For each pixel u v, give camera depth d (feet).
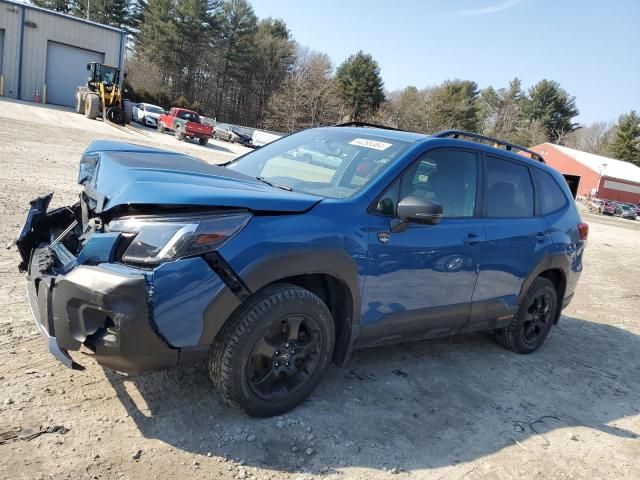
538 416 12.91
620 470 11.10
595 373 16.55
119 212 9.31
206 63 232.94
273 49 247.09
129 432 9.43
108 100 100.89
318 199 10.68
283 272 9.71
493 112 347.15
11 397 9.79
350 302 11.10
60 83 126.82
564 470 10.75
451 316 13.48
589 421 13.17
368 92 244.63
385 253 11.31
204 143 99.86
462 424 11.82
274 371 10.23
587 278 33.71
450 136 14.03
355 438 10.45
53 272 9.27
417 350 15.65
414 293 12.26
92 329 8.53
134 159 10.80
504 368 15.49
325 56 252.42
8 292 14.53
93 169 11.30
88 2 205.26
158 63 224.53
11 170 33.71
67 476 8.12
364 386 12.66
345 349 11.38
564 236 16.74
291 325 10.19
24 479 7.89
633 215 179.63
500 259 14.28
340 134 14.14
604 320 23.54
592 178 209.15
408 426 11.28
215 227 9.03
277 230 9.68
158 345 8.67
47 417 9.41
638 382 16.43
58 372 10.92
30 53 120.16
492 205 14.39
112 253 8.84
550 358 17.24
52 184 31.19
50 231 12.32
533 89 330.13
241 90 245.65
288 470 9.19
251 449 9.53
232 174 11.27
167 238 8.76
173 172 10.12
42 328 9.16
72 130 72.54
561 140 326.85
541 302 16.78
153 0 220.43
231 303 9.25
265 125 234.79
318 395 11.76
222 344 9.59
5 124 63.00
